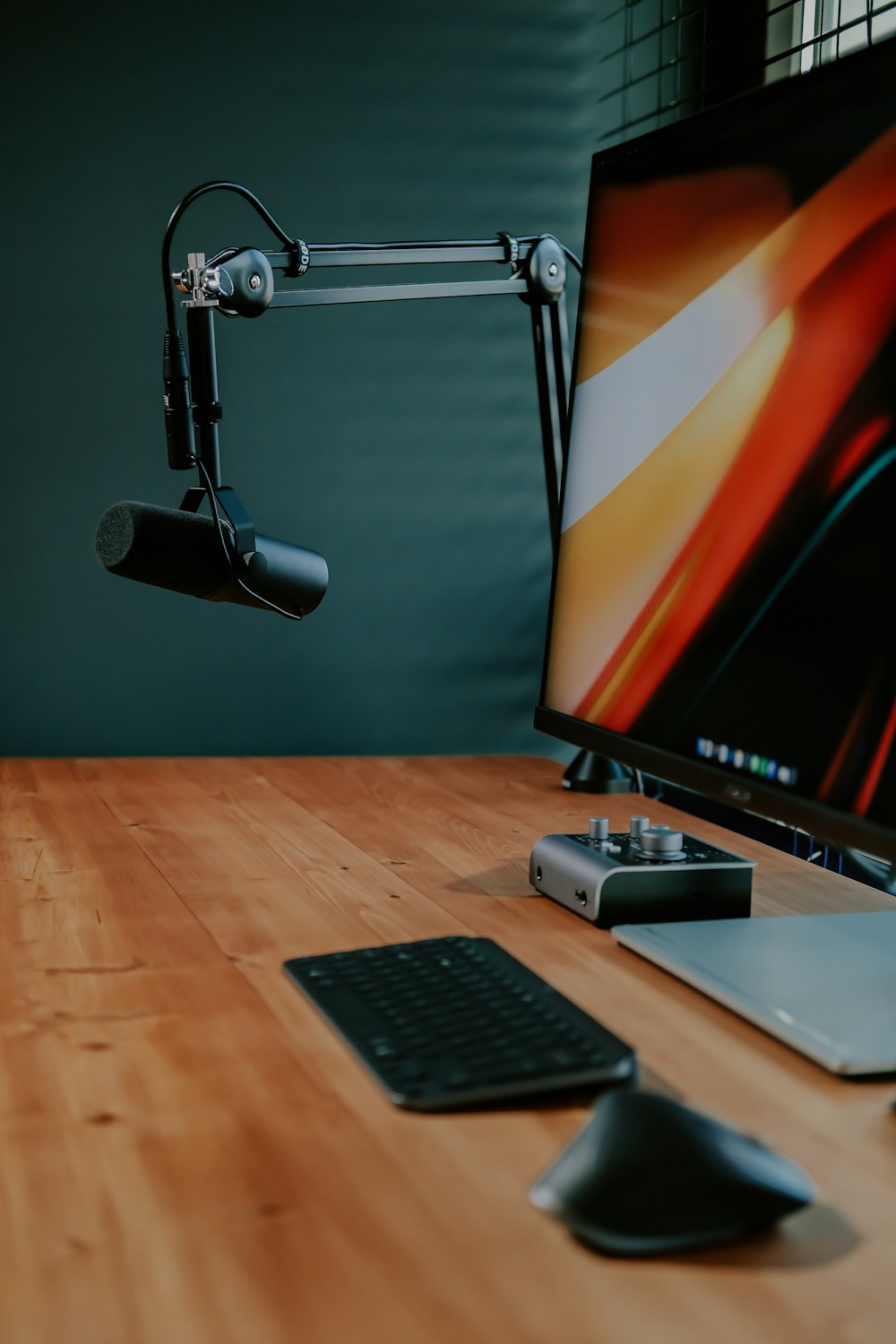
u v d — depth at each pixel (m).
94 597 1.88
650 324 1.02
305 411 1.93
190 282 1.18
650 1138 0.53
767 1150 0.56
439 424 1.99
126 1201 0.55
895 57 0.76
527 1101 0.65
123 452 1.86
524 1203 0.55
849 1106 0.66
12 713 1.87
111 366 1.84
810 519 0.82
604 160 1.09
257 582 1.19
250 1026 0.75
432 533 2.01
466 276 1.97
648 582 1.01
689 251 0.97
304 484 1.95
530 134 1.97
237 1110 0.64
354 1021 0.74
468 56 1.93
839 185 0.81
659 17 1.99
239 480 1.92
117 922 0.96
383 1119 0.63
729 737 0.89
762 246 0.88
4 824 1.31
